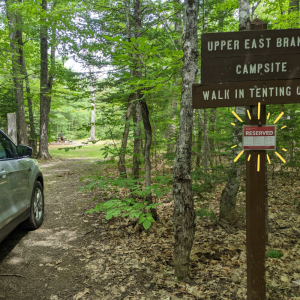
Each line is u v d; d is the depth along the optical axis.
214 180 4.06
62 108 34.00
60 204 6.02
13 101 15.85
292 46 1.97
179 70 4.14
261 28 2.04
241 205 4.86
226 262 3.25
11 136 6.48
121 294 2.63
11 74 13.79
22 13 11.94
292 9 8.59
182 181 2.83
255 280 2.07
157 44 7.93
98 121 4.73
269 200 5.70
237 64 2.02
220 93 2.04
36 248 3.69
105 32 8.18
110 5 7.48
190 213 2.86
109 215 3.06
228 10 7.68
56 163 14.41
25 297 2.58
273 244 3.68
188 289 2.68
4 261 3.31
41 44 14.98
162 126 7.50
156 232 4.27
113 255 3.48
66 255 3.48
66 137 37.50
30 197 4.07
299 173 7.11
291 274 2.92
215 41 2.03
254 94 2.02
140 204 3.32
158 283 2.81
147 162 4.37
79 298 2.56
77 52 7.62
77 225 4.63
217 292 2.62
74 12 8.34
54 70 12.57
